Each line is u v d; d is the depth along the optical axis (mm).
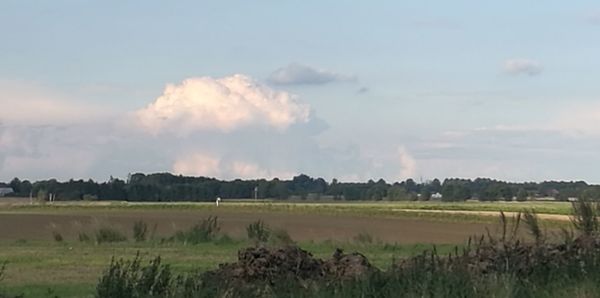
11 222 57406
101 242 37688
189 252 31781
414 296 14945
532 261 18547
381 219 71562
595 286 16312
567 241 20641
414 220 70000
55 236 39969
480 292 15320
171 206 103000
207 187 154125
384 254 31750
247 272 18547
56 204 111750
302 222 63406
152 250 32719
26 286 20781
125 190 147625
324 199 159625
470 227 58656
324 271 19344
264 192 158750
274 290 16297
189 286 15531
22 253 30750
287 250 19875
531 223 27141
